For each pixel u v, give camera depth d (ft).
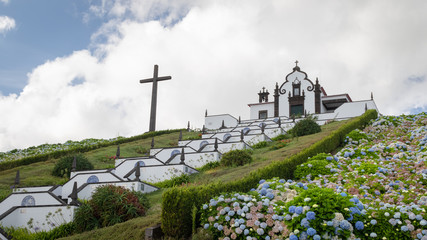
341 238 31.60
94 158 110.93
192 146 110.93
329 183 47.93
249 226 35.47
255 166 69.46
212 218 38.14
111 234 44.75
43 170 99.35
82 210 53.78
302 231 32.17
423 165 51.47
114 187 57.72
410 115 104.32
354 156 64.44
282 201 38.06
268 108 185.78
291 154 74.28
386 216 33.27
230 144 100.27
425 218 32.99
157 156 99.81
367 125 103.30
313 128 107.24
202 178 73.77
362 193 44.04
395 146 65.57
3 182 88.17
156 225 42.83
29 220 59.11
